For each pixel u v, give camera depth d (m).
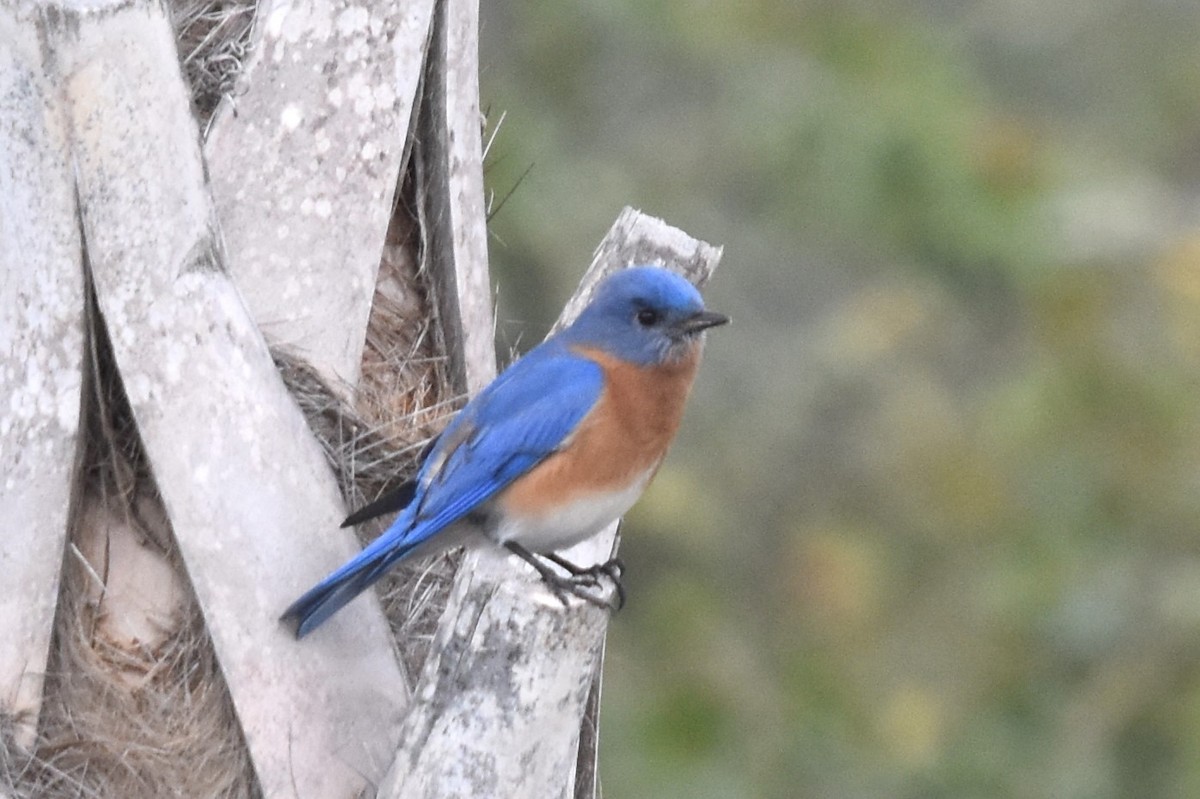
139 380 7.45
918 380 15.98
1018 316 15.84
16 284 7.37
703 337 8.92
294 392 8.03
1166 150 17.98
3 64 7.27
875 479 16.03
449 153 8.68
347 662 7.66
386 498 7.95
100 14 7.33
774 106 15.54
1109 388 14.33
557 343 8.72
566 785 6.94
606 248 9.64
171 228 7.50
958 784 13.81
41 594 7.42
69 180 7.36
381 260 8.52
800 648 15.12
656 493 15.48
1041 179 15.31
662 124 15.89
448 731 6.71
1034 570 14.22
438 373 8.75
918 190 15.17
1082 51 18.50
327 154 8.16
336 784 7.51
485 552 8.52
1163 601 13.86
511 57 15.80
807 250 16.28
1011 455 14.78
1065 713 13.84
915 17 17.33
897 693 14.40
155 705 7.63
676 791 13.58
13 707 7.41
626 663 14.86
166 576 7.73
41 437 7.39
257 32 8.11
